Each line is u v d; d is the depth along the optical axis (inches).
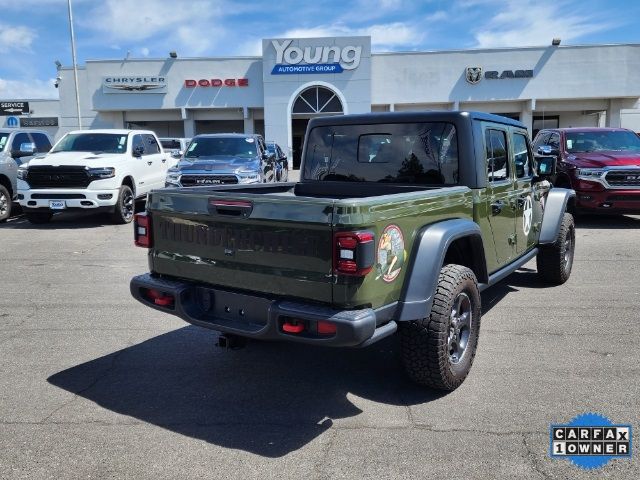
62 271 311.6
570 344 192.9
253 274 139.5
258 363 181.8
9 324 220.7
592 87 1393.9
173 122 1603.1
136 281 163.3
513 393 155.7
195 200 148.9
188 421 143.3
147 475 119.3
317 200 126.0
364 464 122.6
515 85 1407.5
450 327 152.6
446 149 184.4
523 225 225.9
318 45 1368.1
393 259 135.4
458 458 124.4
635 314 225.9
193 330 214.2
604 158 427.5
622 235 409.7
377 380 167.6
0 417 145.4
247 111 1457.9
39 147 547.2
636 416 141.9
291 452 128.0
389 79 1418.6
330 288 126.6
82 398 156.7
